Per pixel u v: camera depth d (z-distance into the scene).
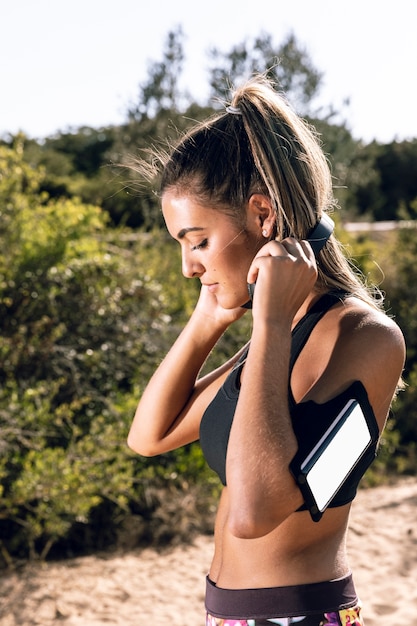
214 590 1.40
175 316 6.32
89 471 4.48
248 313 5.91
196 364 1.72
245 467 1.20
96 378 5.23
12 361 4.89
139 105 12.98
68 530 4.63
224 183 1.37
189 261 1.43
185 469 5.22
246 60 12.45
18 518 4.53
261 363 1.26
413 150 23.05
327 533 1.35
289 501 1.20
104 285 5.51
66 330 5.25
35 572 4.26
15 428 4.46
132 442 1.77
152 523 4.83
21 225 5.61
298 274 1.31
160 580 4.26
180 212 1.39
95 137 24.19
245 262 1.39
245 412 1.23
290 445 1.21
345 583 1.35
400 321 7.76
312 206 1.39
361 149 15.46
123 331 5.32
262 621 1.32
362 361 1.28
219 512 1.50
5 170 5.70
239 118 1.40
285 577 1.32
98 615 3.85
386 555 4.55
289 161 1.37
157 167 1.54
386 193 22.80
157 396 1.72
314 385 1.29
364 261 8.37
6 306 5.14
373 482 6.01
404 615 3.85
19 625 3.73
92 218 6.30
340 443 1.23
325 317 1.37
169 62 12.97
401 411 7.04
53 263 5.54
